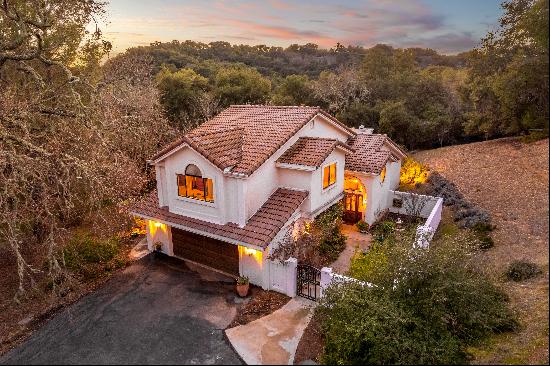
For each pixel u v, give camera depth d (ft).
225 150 50.49
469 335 34.94
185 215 52.70
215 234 48.37
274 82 180.86
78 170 50.34
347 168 65.00
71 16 65.31
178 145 49.14
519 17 42.19
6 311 46.06
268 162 51.88
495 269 38.50
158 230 58.49
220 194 48.19
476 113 78.02
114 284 50.49
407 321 34.22
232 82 144.66
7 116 47.32
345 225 68.95
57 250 54.29
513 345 32.12
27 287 51.39
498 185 50.26
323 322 37.99
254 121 62.90
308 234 53.26
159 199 55.77
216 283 50.29
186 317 42.96
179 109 129.18
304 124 58.34
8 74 64.03
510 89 42.80
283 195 53.16
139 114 75.51
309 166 51.34
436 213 62.13
